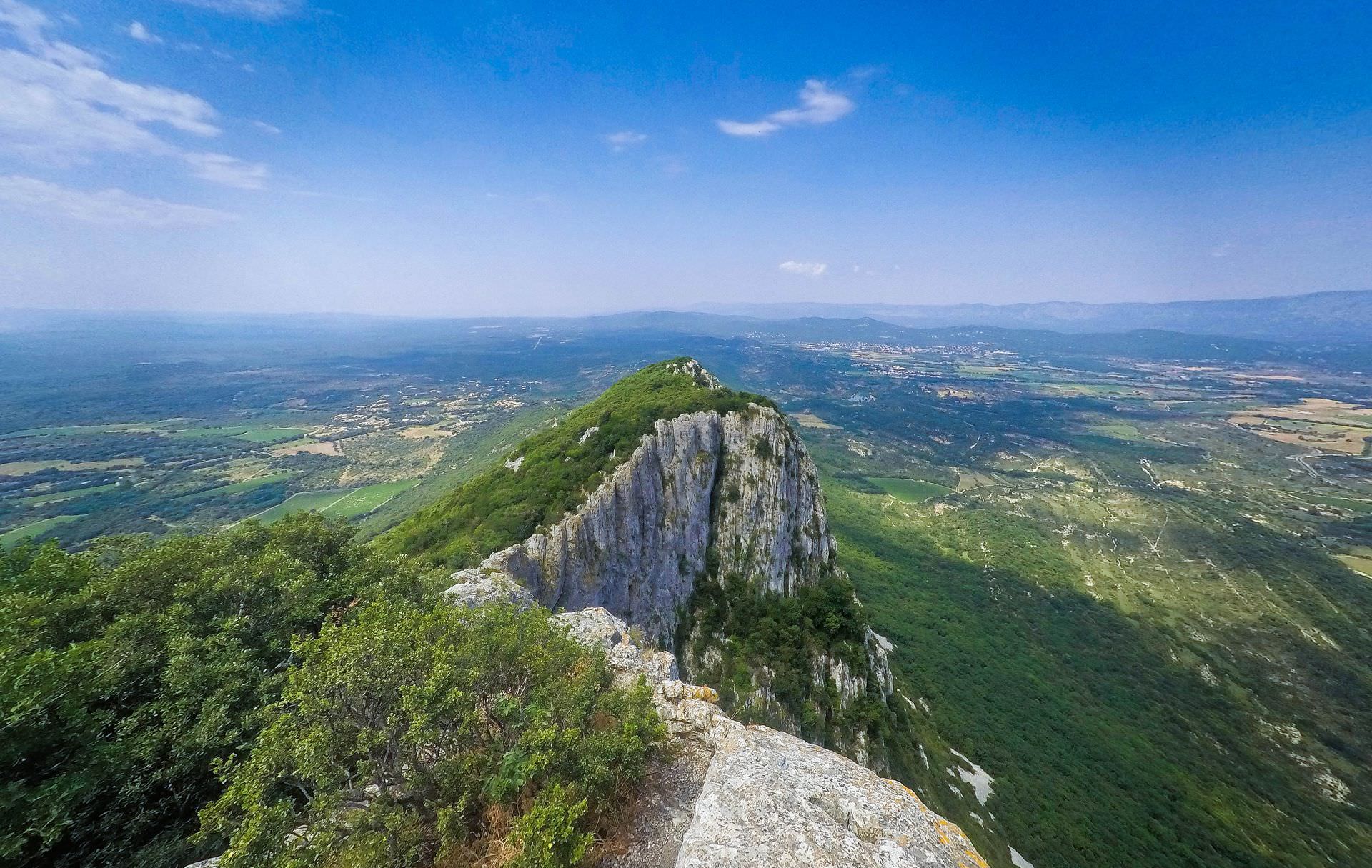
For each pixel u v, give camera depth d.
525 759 12.30
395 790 12.31
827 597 72.25
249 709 17.23
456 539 54.34
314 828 11.10
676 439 69.81
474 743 13.80
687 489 68.44
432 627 15.00
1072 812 73.69
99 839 15.16
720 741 16.27
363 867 10.27
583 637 24.94
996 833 62.94
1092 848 66.88
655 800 14.33
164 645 18.73
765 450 75.56
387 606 17.50
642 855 12.54
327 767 11.49
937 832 11.73
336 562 26.88
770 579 70.44
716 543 69.88
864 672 67.69
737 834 10.84
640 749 14.05
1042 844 65.06
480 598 27.95
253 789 10.82
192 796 16.36
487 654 14.95
